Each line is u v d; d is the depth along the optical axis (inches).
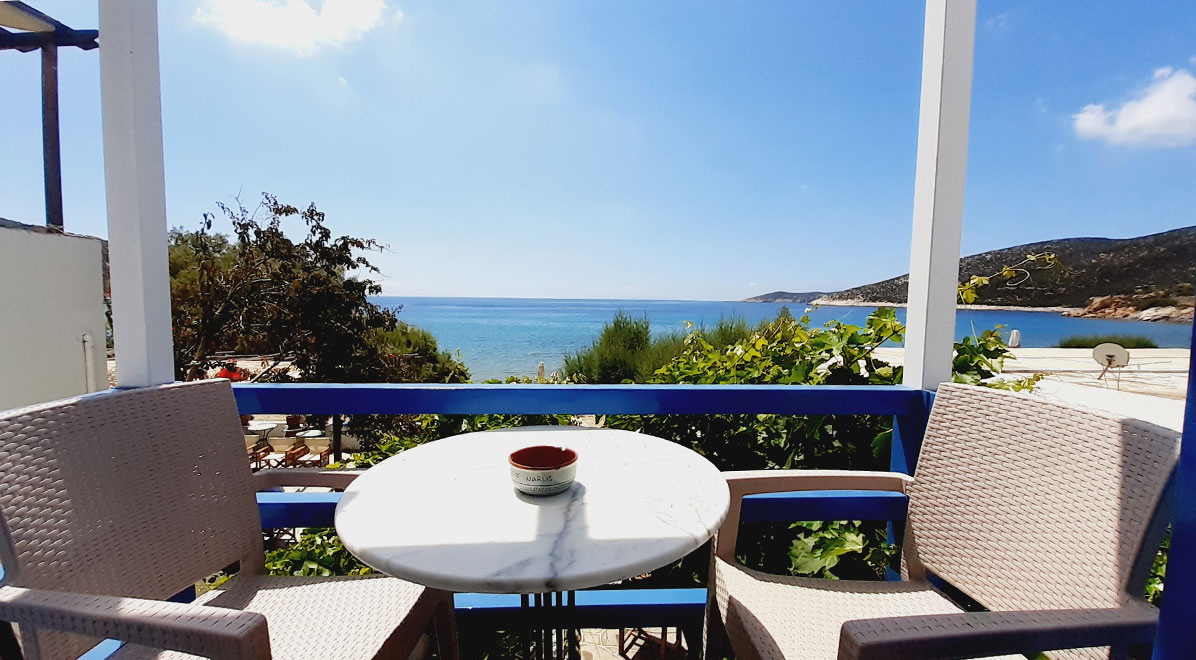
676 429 86.1
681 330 204.1
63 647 31.4
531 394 59.4
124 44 50.4
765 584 46.1
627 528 31.7
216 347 231.6
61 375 144.6
